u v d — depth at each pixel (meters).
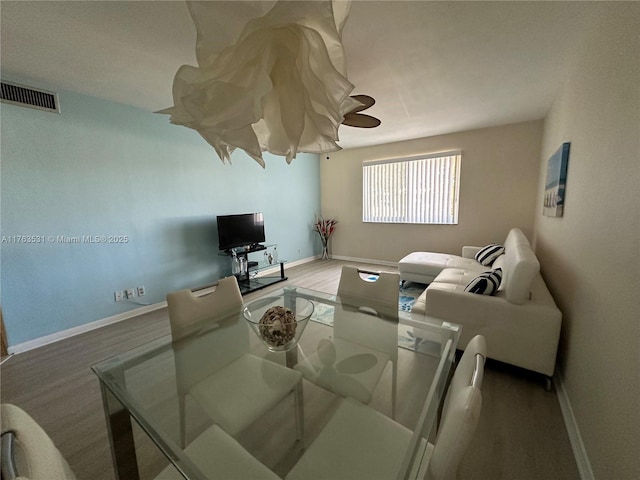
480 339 0.99
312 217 5.79
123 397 1.23
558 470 1.25
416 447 0.90
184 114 0.70
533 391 1.76
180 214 3.51
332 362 1.58
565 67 2.20
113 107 2.86
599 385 1.18
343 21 0.73
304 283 4.21
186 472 0.90
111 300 2.94
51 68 2.16
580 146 1.76
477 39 1.86
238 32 0.65
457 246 4.52
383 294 2.01
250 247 4.17
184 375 1.42
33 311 2.45
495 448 1.36
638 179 0.97
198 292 3.74
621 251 1.08
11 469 0.47
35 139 2.40
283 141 0.88
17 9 1.50
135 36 1.78
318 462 0.91
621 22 1.20
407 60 2.12
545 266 2.76
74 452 1.39
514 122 3.79
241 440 1.27
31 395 1.83
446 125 3.87
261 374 1.44
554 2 1.52
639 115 0.99
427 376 1.44
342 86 0.69
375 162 5.12
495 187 4.07
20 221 2.36
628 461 0.91
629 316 0.98
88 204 2.73
